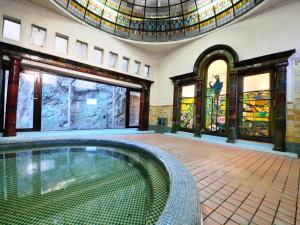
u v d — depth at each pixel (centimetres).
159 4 849
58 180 282
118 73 834
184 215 131
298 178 289
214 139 678
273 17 547
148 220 173
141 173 324
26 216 179
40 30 616
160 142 614
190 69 839
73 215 181
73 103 823
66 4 648
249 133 592
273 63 522
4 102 568
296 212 184
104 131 814
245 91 610
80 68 705
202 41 786
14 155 416
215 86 712
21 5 556
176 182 203
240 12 639
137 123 1041
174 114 878
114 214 184
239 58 633
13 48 532
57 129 754
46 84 715
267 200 210
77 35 699
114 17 816
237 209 188
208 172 312
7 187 251
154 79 1022
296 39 495
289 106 496
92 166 362
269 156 454
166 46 916
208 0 732
